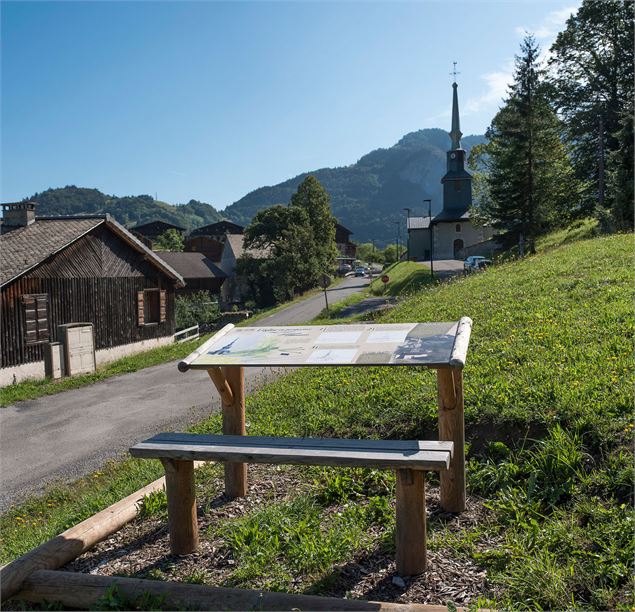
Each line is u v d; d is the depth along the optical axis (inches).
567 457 183.0
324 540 166.9
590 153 1485.0
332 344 188.2
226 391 201.9
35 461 433.1
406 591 144.4
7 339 751.7
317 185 2449.6
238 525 181.5
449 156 3024.1
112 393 670.5
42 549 165.3
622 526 150.5
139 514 203.5
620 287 414.6
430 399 260.1
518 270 678.5
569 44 1501.0
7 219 942.4
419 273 1699.1
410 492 149.9
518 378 251.9
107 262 948.6
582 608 129.9
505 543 159.2
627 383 220.2
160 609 138.7
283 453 156.3
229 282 2452.0
